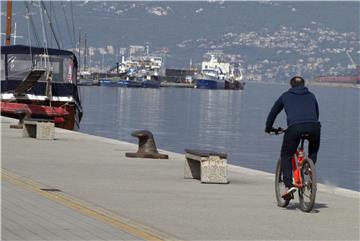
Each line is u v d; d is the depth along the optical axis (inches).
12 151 1052.5
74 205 613.9
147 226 546.6
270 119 650.8
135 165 938.7
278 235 535.5
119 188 727.1
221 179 791.1
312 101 639.1
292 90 644.1
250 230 549.3
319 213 628.1
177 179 815.1
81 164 924.6
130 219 569.6
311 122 629.3
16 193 660.7
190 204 649.6
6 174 785.6
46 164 906.7
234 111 5457.7
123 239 498.6
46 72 1945.1
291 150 637.3
